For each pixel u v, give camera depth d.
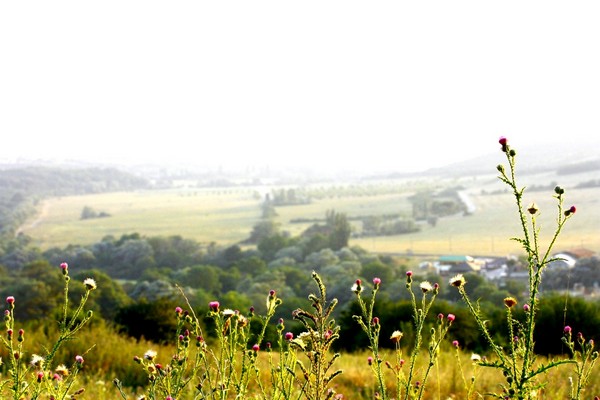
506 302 2.54
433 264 105.31
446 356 9.09
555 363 2.30
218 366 2.93
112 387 6.65
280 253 124.06
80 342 9.34
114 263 127.12
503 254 110.31
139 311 13.29
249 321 3.00
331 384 6.51
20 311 48.94
